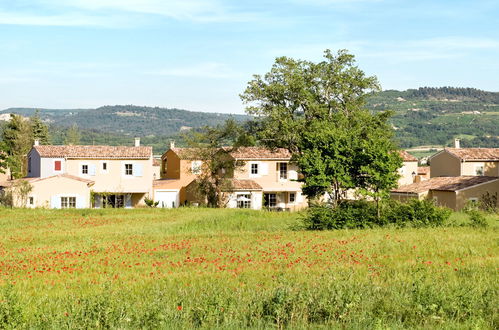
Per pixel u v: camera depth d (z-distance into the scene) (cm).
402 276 1505
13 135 8806
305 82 5422
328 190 3491
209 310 1122
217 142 5541
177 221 3766
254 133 5581
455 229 2725
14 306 1137
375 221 3061
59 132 17500
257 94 5422
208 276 1664
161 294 1337
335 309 1119
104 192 5681
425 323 1067
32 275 1775
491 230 2678
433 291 1205
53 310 1245
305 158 3475
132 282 1611
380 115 5412
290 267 1769
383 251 2066
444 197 5053
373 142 3300
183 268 1850
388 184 3158
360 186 3362
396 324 1045
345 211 3138
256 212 4053
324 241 2384
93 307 1125
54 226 3547
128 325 1080
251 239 2625
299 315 1116
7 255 2255
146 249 2362
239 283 1515
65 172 5784
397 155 3241
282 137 5288
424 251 2006
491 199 4919
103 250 2364
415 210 3064
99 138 18200
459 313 1123
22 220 3900
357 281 1399
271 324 1065
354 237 2462
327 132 3506
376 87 5491
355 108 5369
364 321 1064
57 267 1931
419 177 7044
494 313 1114
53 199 5347
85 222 3784
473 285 1330
